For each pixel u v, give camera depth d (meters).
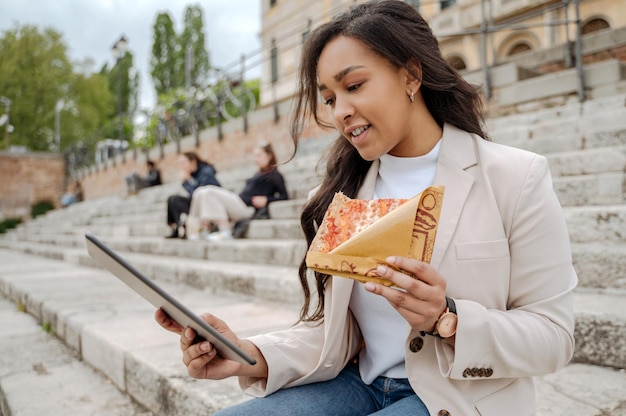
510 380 1.06
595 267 2.40
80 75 34.72
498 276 1.00
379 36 1.02
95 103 35.62
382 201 1.00
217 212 5.63
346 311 1.18
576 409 1.62
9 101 31.56
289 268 4.20
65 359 3.09
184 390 1.98
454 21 14.19
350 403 1.20
